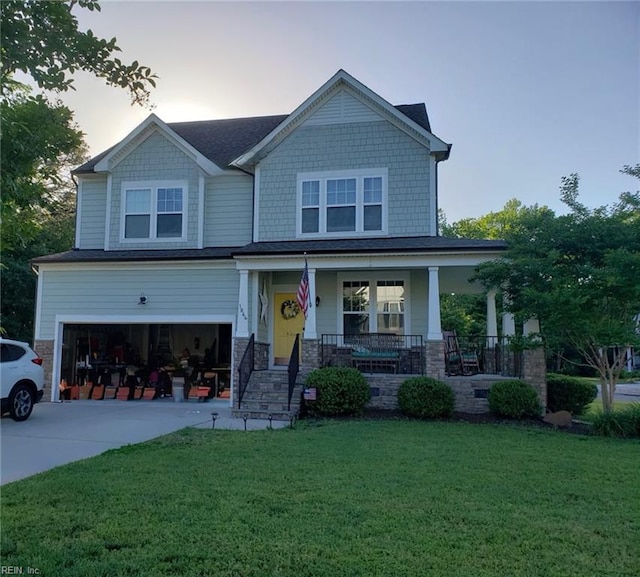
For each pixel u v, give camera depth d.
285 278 15.92
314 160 15.41
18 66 3.14
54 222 26.14
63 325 15.52
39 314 15.36
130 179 16.41
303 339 13.16
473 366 14.55
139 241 16.09
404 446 8.16
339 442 8.48
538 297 10.65
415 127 14.77
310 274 13.45
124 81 3.61
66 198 26.95
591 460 7.44
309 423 10.81
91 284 15.24
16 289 22.94
